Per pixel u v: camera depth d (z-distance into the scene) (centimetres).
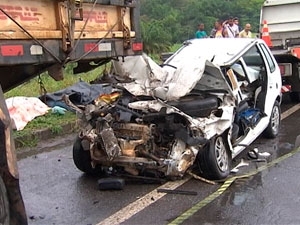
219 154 685
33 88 1255
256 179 682
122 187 653
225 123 689
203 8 4322
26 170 757
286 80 1259
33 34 457
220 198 611
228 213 563
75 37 502
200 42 871
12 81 512
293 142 881
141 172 678
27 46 452
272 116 897
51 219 561
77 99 895
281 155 800
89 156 703
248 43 852
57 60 484
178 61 789
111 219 556
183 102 666
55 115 1070
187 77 678
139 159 648
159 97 673
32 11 458
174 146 650
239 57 784
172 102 666
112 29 560
